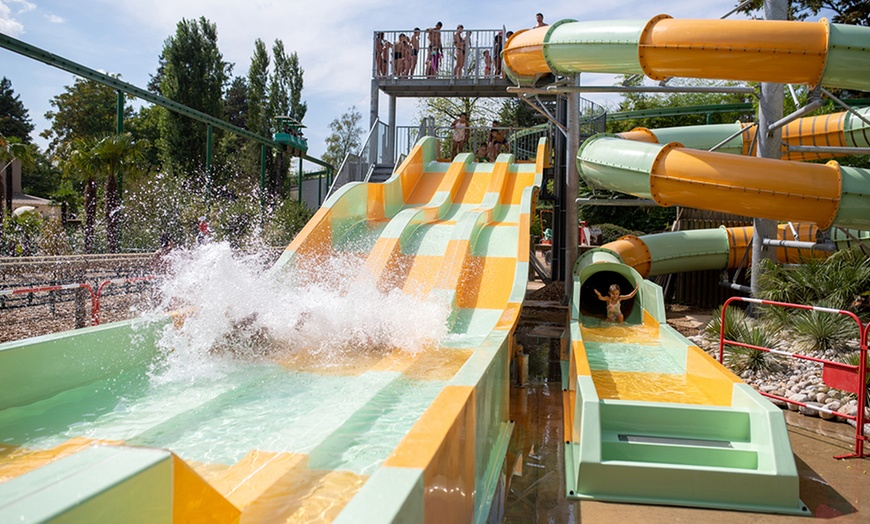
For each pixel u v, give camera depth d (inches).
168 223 674.2
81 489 66.6
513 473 207.0
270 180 1494.8
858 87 364.2
